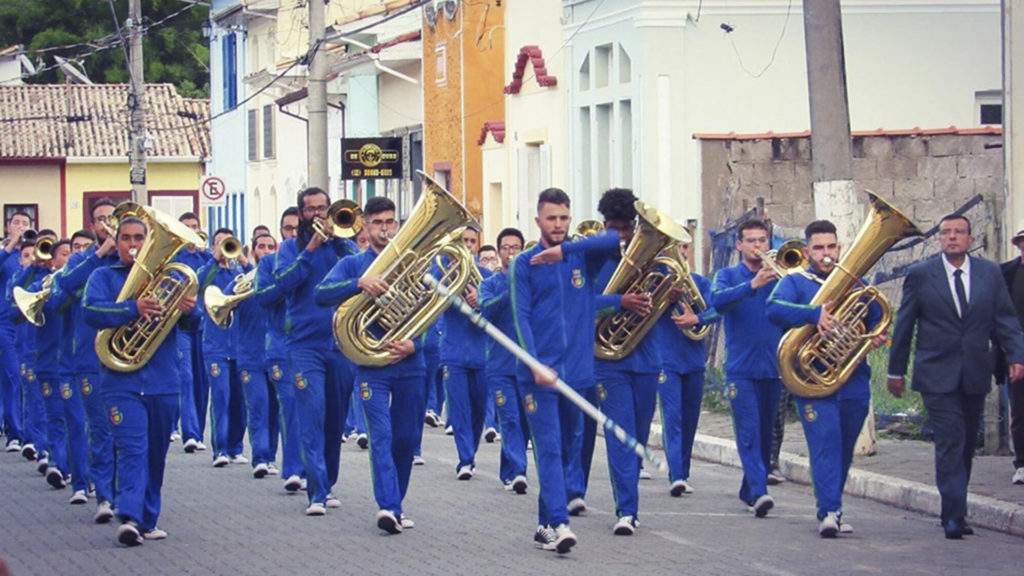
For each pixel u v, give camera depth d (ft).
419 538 36.99
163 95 197.67
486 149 103.55
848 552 34.86
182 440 58.23
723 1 78.74
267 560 34.40
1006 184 49.80
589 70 86.99
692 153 78.95
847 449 37.68
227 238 46.34
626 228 38.50
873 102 79.61
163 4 218.79
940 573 32.45
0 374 58.65
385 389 37.50
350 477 48.11
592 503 42.24
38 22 218.38
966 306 36.37
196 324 37.52
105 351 36.14
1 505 43.88
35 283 50.80
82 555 35.45
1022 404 42.39
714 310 40.73
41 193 189.06
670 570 32.65
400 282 36.91
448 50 108.17
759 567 32.99
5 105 192.75
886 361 54.44
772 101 79.51
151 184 191.52
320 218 39.96
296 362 40.34
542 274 34.42
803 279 37.50
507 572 32.50
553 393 34.12
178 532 38.34
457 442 48.08
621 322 37.22
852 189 48.93
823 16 48.80
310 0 93.20
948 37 80.02
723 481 47.39
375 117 127.24
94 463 40.24
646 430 37.96
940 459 36.70
